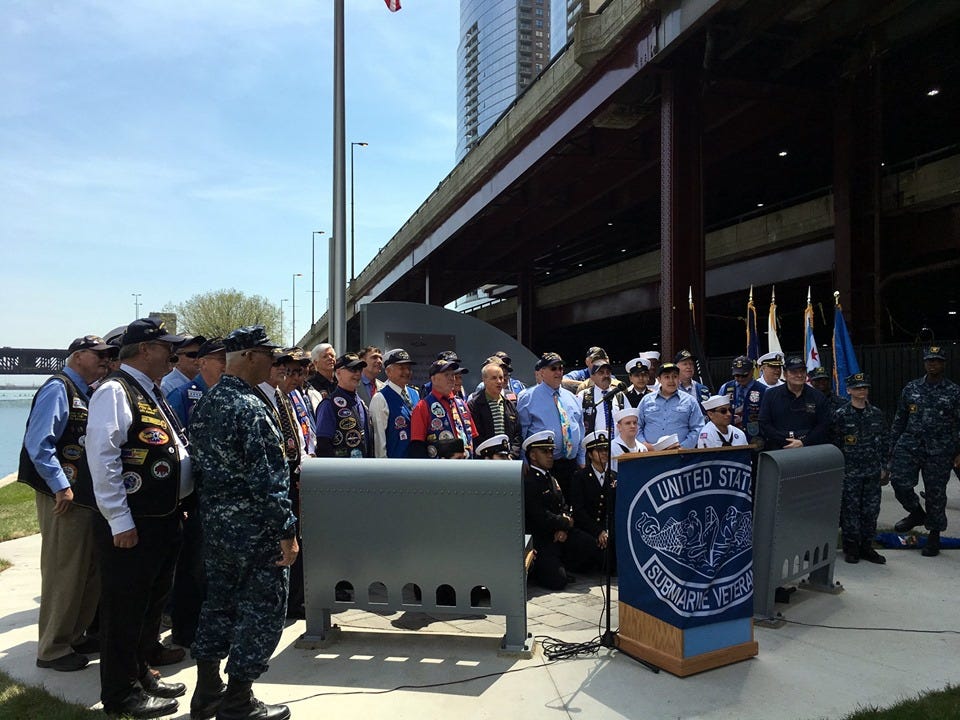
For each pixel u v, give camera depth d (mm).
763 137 20781
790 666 4020
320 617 4414
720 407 5871
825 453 5320
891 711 3367
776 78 16812
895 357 14922
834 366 9250
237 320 61719
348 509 4348
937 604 5164
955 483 10758
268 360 3477
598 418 6938
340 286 11641
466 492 4219
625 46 16531
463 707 3533
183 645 4445
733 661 4043
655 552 4020
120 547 3447
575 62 17859
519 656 4160
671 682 3803
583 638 4492
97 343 4367
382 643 4453
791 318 34406
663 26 14914
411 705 3561
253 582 3312
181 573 4445
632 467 4176
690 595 3893
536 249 38406
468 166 27953
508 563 4199
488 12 184250
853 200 18047
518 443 6582
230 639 3408
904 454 7297
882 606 5125
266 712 3379
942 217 17578
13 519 9289
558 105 20156
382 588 5262
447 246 37375
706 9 13367
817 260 21906
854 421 6375
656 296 31312
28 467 4086
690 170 15977
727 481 4078
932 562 6406
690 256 15875
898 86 18188
